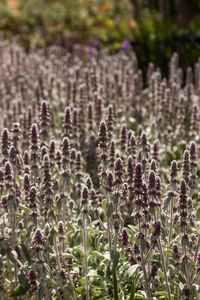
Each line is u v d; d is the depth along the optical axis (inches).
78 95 418.9
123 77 484.1
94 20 936.9
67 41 839.1
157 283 230.7
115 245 228.2
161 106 401.1
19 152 279.7
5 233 250.1
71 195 299.1
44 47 807.7
